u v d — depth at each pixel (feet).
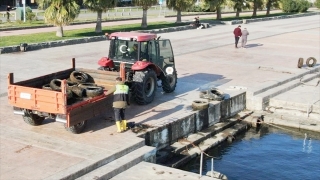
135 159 39.11
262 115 61.11
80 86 46.09
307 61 84.12
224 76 73.82
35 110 42.55
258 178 43.73
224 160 48.19
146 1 135.74
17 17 147.33
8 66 76.69
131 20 165.78
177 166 45.57
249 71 78.64
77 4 111.24
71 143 41.06
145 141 44.60
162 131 47.09
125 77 51.24
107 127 45.52
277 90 66.69
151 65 55.11
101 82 50.52
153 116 50.37
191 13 208.13
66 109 40.42
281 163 47.60
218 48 105.60
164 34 130.21
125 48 55.26
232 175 44.34
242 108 62.54
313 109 60.75
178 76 72.64
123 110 44.11
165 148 47.73
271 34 138.51
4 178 34.24
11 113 49.73
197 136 51.90
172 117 50.29
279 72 78.48
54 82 45.78
